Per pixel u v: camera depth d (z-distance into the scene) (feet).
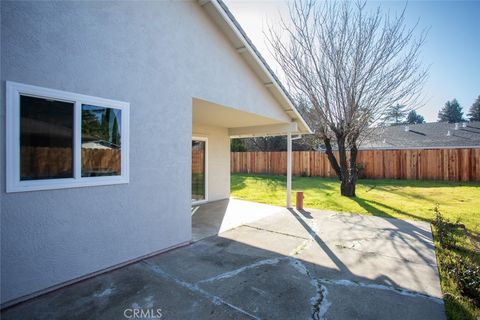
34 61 10.74
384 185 48.96
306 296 11.60
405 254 16.72
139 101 14.94
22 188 10.48
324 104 37.24
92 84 12.71
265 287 12.37
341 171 39.24
